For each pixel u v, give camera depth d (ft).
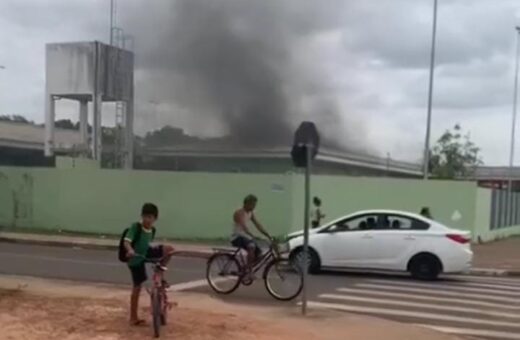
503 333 34.60
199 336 28.99
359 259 55.88
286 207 87.20
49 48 127.34
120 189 95.71
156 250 30.40
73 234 93.50
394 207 96.02
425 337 32.68
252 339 29.22
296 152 37.83
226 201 90.12
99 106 125.29
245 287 47.55
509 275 64.85
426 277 55.01
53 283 47.75
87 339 27.53
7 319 31.04
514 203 141.49
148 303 37.45
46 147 130.52
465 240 55.21
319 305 41.01
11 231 94.73
